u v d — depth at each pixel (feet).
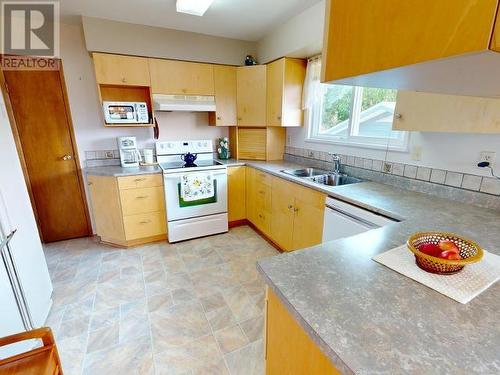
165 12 7.67
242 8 7.52
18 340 2.89
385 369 1.62
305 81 9.33
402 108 5.09
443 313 2.09
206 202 9.76
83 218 10.14
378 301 2.24
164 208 9.38
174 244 9.44
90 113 9.39
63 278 7.37
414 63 1.65
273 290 2.51
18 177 5.39
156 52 8.87
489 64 1.60
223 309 6.11
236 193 10.56
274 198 8.68
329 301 2.24
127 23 8.33
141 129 10.20
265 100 10.03
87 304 6.28
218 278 7.36
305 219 7.17
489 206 4.80
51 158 9.29
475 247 2.63
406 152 6.26
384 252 3.08
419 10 1.56
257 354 4.92
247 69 10.09
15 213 5.00
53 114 9.00
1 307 4.07
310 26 7.51
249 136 11.02
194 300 6.42
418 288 2.41
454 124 4.35
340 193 5.88
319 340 1.87
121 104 8.82
